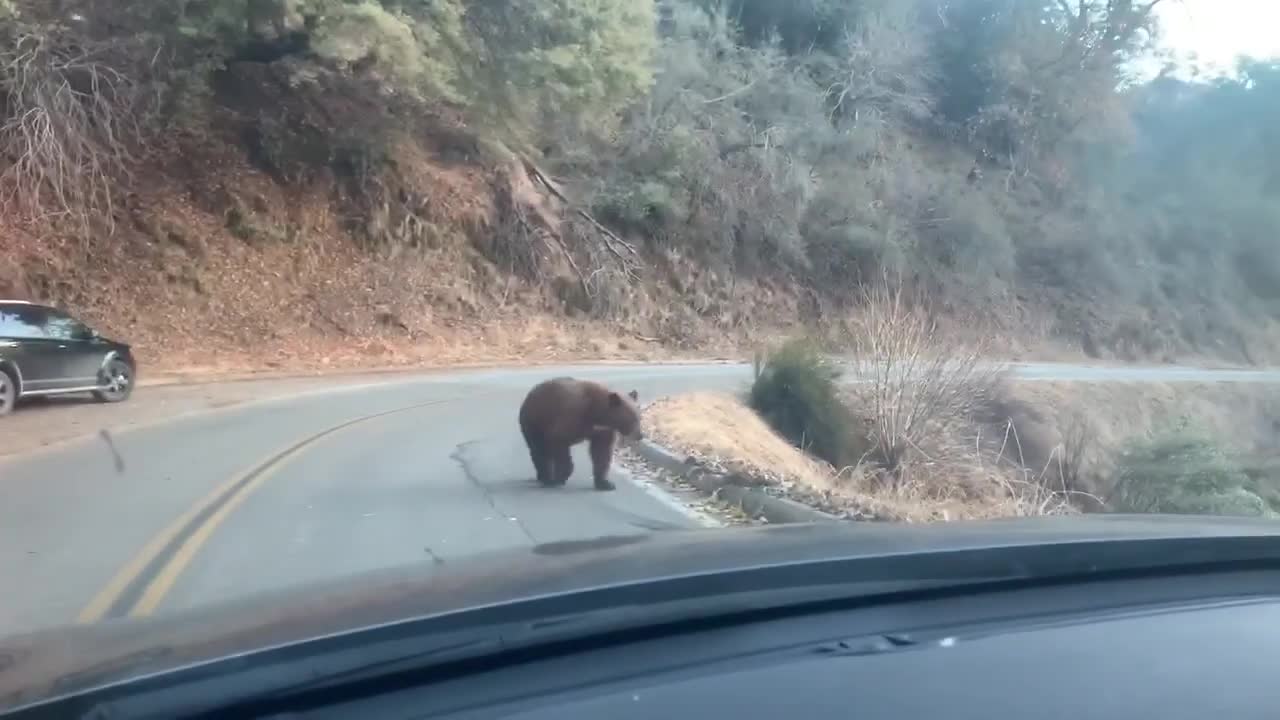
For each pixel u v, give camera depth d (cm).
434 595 300
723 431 1853
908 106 5472
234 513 1002
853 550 361
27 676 257
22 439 1496
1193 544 382
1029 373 3750
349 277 3241
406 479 1217
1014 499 1775
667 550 376
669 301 4081
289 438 1548
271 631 268
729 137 4503
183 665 243
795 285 4481
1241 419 4041
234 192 3089
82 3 2753
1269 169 7450
